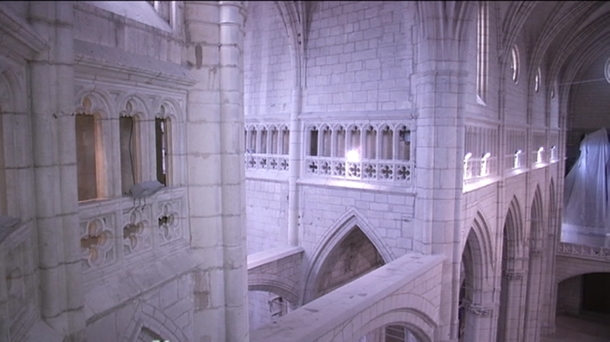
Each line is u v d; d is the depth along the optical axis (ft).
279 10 49.62
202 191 24.85
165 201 23.25
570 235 88.89
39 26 15.96
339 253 59.57
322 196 54.44
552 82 78.95
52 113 16.81
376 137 50.03
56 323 17.20
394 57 47.67
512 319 69.77
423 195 45.14
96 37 18.40
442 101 43.52
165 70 21.36
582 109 88.17
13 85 15.62
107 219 19.94
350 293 35.35
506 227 68.39
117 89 19.80
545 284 84.23
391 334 68.33
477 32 51.24
